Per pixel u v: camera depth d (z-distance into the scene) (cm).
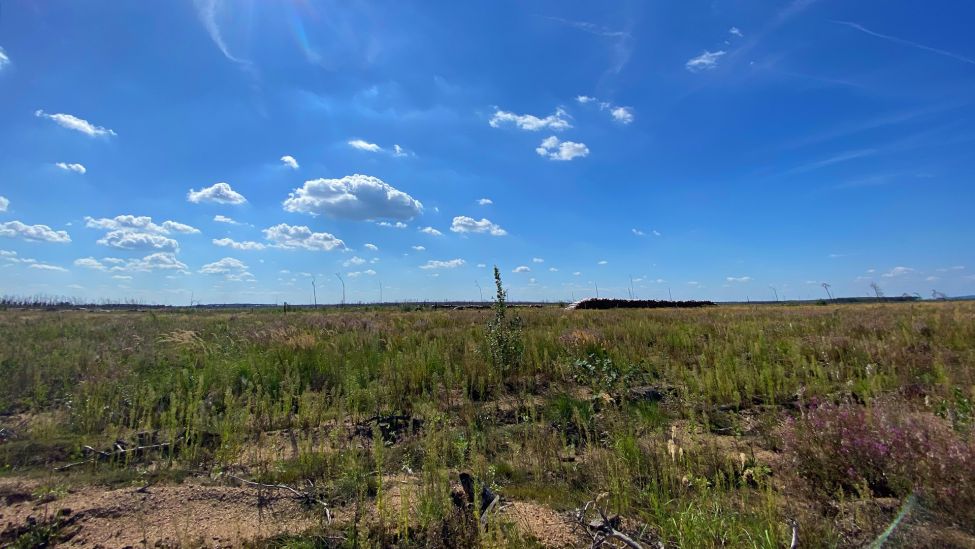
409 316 2211
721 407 662
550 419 632
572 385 808
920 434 396
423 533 342
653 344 1152
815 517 342
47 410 686
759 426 573
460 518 357
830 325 1308
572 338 1120
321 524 358
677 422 606
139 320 2145
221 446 523
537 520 366
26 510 374
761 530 320
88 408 630
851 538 318
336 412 633
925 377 691
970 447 354
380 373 855
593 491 423
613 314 2209
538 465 476
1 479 441
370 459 496
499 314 934
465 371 844
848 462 395
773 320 1549
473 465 452
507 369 870
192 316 2706
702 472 439
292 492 412
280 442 561
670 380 809
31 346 1122
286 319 2100
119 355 1005
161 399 702
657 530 354
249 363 855
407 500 362
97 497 398
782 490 401
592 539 338
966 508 321
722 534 324
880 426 421
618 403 693
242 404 703
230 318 2306
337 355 982
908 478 363
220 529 352
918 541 304
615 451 482
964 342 925
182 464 489
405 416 655
